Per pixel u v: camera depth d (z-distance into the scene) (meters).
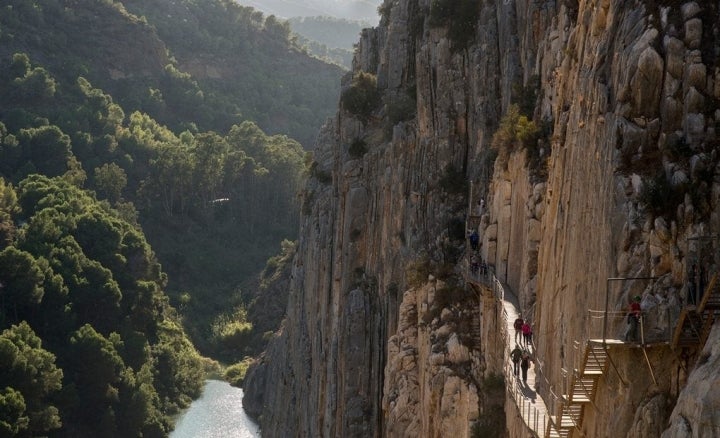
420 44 85.88
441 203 73.12
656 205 31.98
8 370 125.06
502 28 68.81
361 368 83.19
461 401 57.84
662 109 32.97
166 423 144.00
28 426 123.06
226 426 145.75
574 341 36.34
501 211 58.12
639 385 30.59
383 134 88.62
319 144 125.00
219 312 196.88
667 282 31.23
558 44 54.38
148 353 152.12
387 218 81.31
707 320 28.77
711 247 29.97
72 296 149.75
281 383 125.62
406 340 68.00
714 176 31.69
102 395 136.25
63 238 158.62
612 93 34.78
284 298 187.62
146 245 173.88
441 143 75.06
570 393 33.38
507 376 47.34
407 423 65.69
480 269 59.69
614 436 31.23
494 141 60.84
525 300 50.88
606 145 34.22
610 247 32.88
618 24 35.41
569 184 39.47
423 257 69.50
